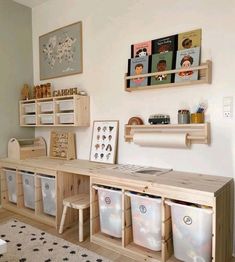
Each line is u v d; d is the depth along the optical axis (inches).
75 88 107.7
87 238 87.4
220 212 64.1
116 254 77.2
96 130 106.3
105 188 81.4
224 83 76.0
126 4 96.1
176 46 84.1
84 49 109.9
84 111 106.8
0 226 96.7
